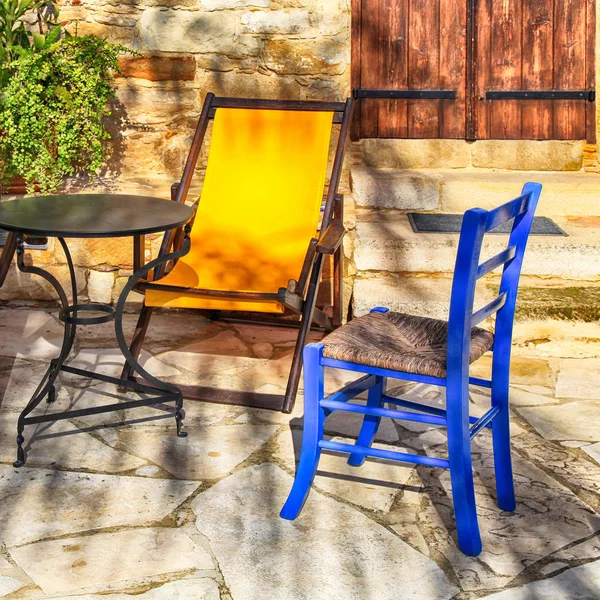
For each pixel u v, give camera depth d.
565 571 2.33
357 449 2.49
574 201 4.84
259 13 4.75
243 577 2.28
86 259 4.55
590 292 4.24
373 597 2.21
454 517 2.61
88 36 4.43
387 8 5.09
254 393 3.47
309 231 3.75
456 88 5.18
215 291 3.32
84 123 4.41
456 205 4.90
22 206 3.23
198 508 2.62
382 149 5.23
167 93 4.80
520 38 5.14
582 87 5.20
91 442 3.06
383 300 4.16
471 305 2.30
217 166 3.95
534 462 2.96
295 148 3.89
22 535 2.47
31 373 3.69
